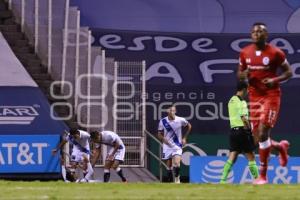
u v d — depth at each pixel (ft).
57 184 119.75
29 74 208.54
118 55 241.35
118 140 192.85
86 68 216.13
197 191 104.53
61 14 221.66
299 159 196.24
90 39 217.77
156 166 215.92
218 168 197.47
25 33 218.79
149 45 244.63
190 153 224.74
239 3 254.88
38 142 195.31
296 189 107.86
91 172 194.08
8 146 194.59
